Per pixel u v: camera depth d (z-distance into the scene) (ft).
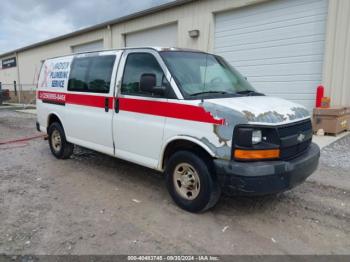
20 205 13.16
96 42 57.36
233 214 12.30
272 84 32.99
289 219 11.91
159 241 10.29
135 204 13.29
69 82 18.37
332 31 27.32
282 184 10.66
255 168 10.27
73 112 18.03
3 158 21.33
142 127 13.58
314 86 29.73
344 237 10.61
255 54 33.94
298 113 12.18
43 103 21.29
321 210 12.67
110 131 15.39
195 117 11.49
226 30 36.24
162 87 12.66
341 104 27.76
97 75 16.29
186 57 14.02
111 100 15.16
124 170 18.26
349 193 14.39
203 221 11.71
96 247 9.89
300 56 30.40
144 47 14.05
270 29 32.30
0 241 10.22
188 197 12.50
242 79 15.58
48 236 10.54
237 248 9.91
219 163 10.80
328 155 20.47
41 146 25.39
